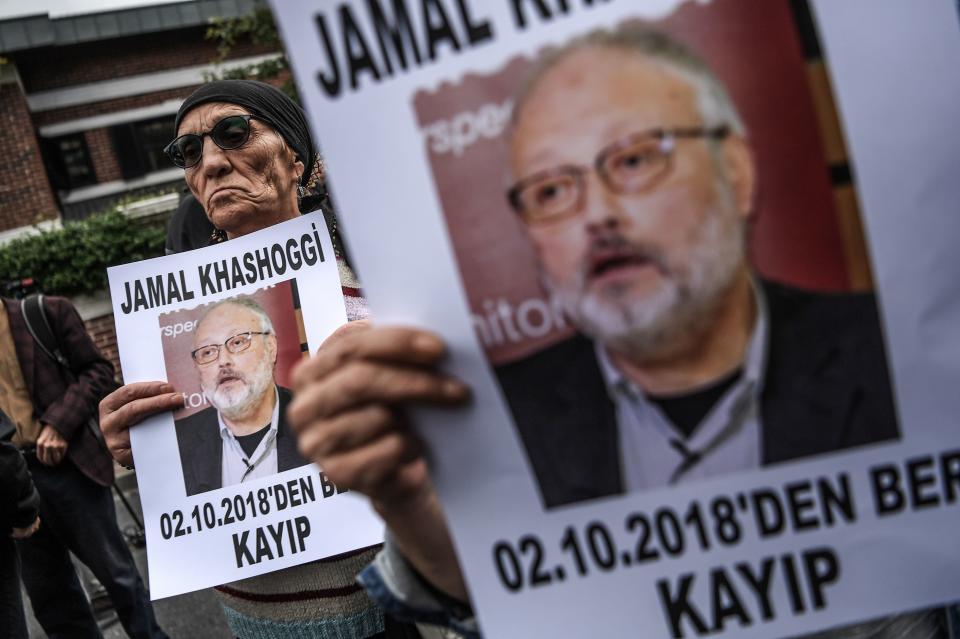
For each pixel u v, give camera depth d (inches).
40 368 113.3
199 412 59.1
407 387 27.8
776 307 27.2
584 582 29.0
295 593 56.8
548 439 28.5
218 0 515.2
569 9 26.7
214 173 59.8
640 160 26.9
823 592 28.1
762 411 27.6
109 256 329.4
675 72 26.6
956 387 27.2
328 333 58.0
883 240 26.7
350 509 55.6
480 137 27.5
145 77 519.5
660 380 27.7
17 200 455.5
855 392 27.3
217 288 60.5
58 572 117.0
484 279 28.0
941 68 26.3
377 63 27.7
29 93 498.6
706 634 28.6
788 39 26.3
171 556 57.5
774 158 26.7
